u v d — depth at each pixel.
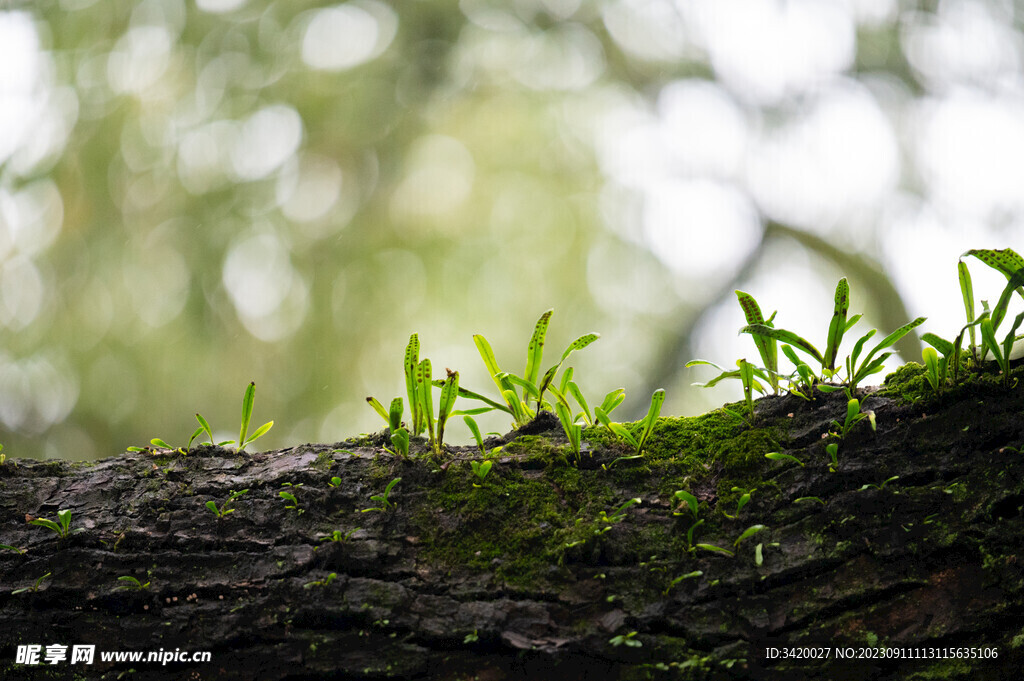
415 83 3.82
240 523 1.71
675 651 1.67
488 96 3.89
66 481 1.73
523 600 1.68
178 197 3.48
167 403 3.45
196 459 1.74
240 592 1.69
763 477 1.70
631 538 1.69
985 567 1.67
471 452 1.73
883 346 1.70
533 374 1.75
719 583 1.68
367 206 3.73
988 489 1.68
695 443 1.72
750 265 3.99
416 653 1.68
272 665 1.68
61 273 3.39
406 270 3.72
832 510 1.69
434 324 3.69
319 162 3.69
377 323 3.64
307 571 1.69
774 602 1.67
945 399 1.70
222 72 3.56
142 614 1.69
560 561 1.69
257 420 3.56
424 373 1.72
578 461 1.71
